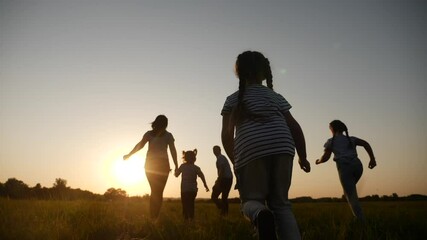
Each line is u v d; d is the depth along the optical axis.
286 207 2.95
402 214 8.29
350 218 6.80
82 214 7.32
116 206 10.84
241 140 3.04
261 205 2.70
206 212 11.91
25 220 5.81
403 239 5.02
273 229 2.51
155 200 7.60
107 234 6.09
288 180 2.96
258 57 3.32
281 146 2.93
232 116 3.19
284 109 3.17
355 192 6.55
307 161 3.22
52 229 5.19
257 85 3.25
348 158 6.62
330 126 7.08
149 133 7.89
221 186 10.95
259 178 2.93
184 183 8.87
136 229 6.43
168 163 7.82
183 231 5.60
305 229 5.75
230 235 5.29
